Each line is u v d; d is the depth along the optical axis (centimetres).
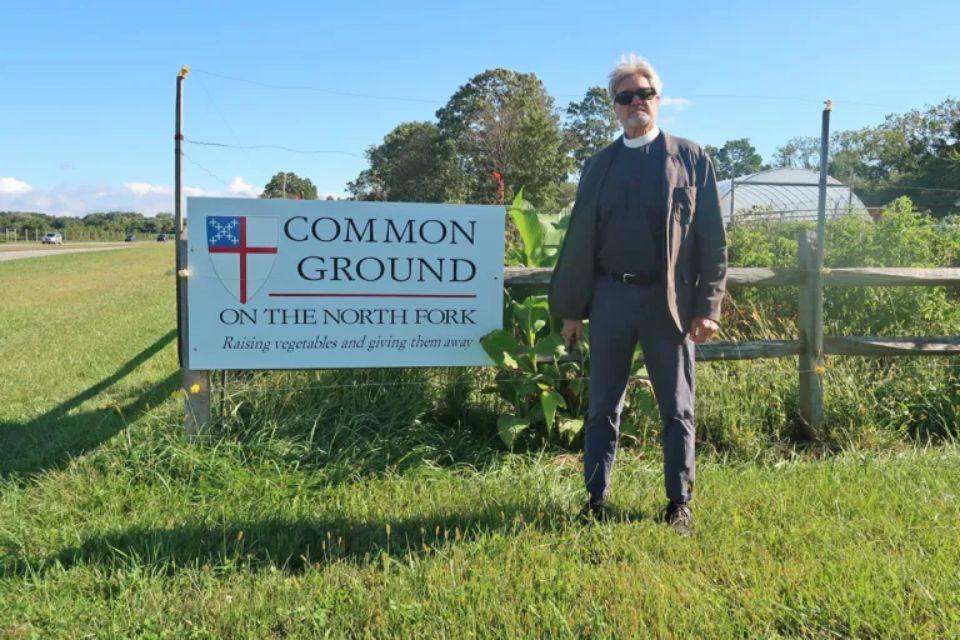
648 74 289
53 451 387
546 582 237
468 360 421
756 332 567
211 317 392
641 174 288
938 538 268
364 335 409
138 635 216
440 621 217
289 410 414
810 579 235
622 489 329
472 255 416
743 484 333
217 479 338
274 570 251
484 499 316
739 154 11931
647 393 397
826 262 636
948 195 4591
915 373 470
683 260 288
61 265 3061
